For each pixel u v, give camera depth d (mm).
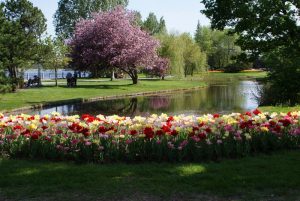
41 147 9172
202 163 8539
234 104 27359
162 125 9492
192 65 67312
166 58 57031
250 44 20703
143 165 8430
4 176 7645
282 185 6973
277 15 19531
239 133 9094
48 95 32312
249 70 101125
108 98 33125
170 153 8680
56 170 8031
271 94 23500
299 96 21375
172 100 31031
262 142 9359
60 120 10617
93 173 7805
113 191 6793
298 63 19703
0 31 26625
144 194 6656
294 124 10094
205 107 25812
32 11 38250
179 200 6410
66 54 46250
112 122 10070
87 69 48094
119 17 46438
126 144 8906
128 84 47500
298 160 8586
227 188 6844
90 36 46062
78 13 69250
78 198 6527
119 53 45625
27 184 7230
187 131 9477
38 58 36844
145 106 26828
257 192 6699
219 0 20250
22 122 10516
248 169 7902
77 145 8977
